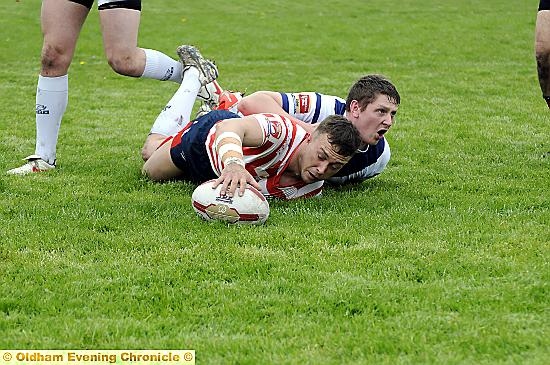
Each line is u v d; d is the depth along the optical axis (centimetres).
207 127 1944
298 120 1961
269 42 6206
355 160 2011
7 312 1242
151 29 6694
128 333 1169
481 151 2577
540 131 2969
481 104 3659
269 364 1076
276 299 1284
